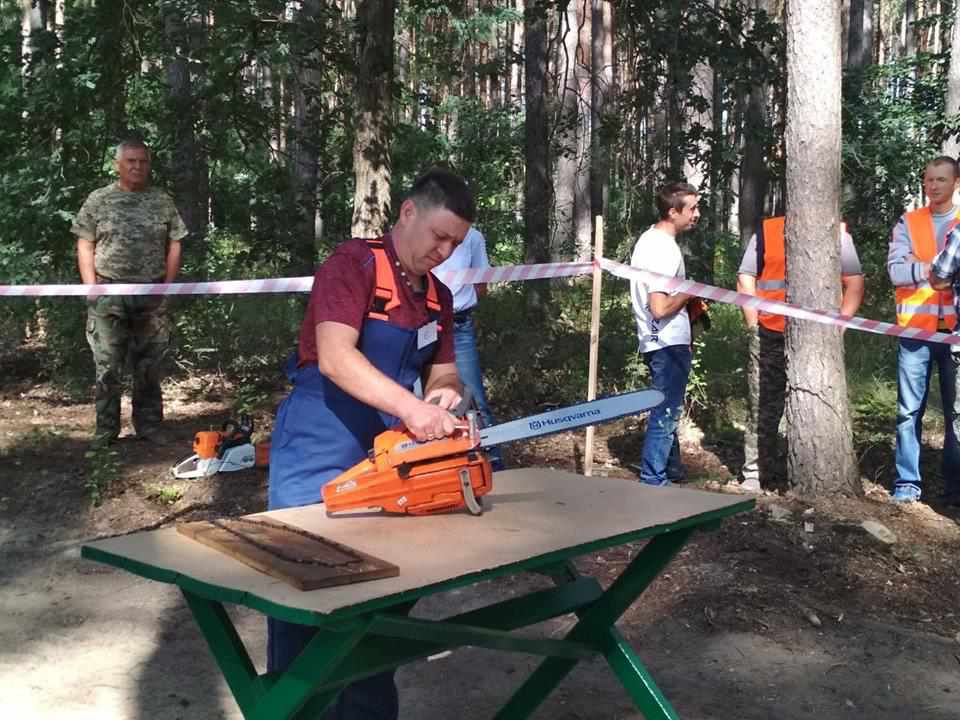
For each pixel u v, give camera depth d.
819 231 5.45
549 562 2.29
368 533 2.43
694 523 2.65
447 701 3.70
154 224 6.50
